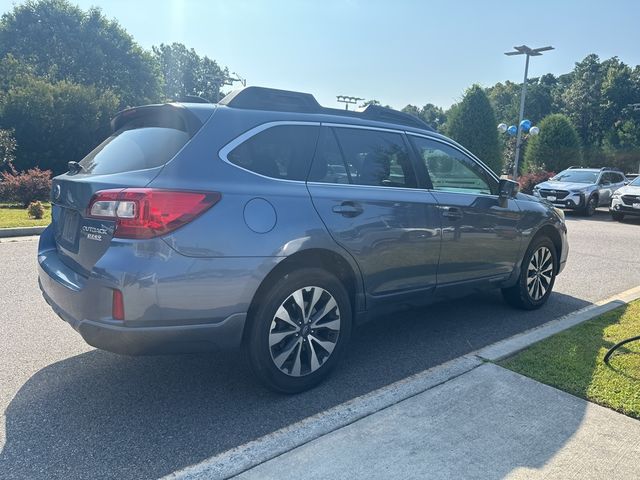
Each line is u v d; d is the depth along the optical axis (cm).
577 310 552
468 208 441
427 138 438
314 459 261
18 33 4016
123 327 279
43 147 2427
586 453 267
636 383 342
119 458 267
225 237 297
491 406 313
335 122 377
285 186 332
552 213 546
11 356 398
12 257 782
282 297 324
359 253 359
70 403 326
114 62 4194
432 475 248
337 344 357
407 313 530
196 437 288
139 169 307
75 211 330
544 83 8300
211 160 310
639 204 1538
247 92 349
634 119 6281
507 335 466
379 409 309
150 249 279
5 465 259
